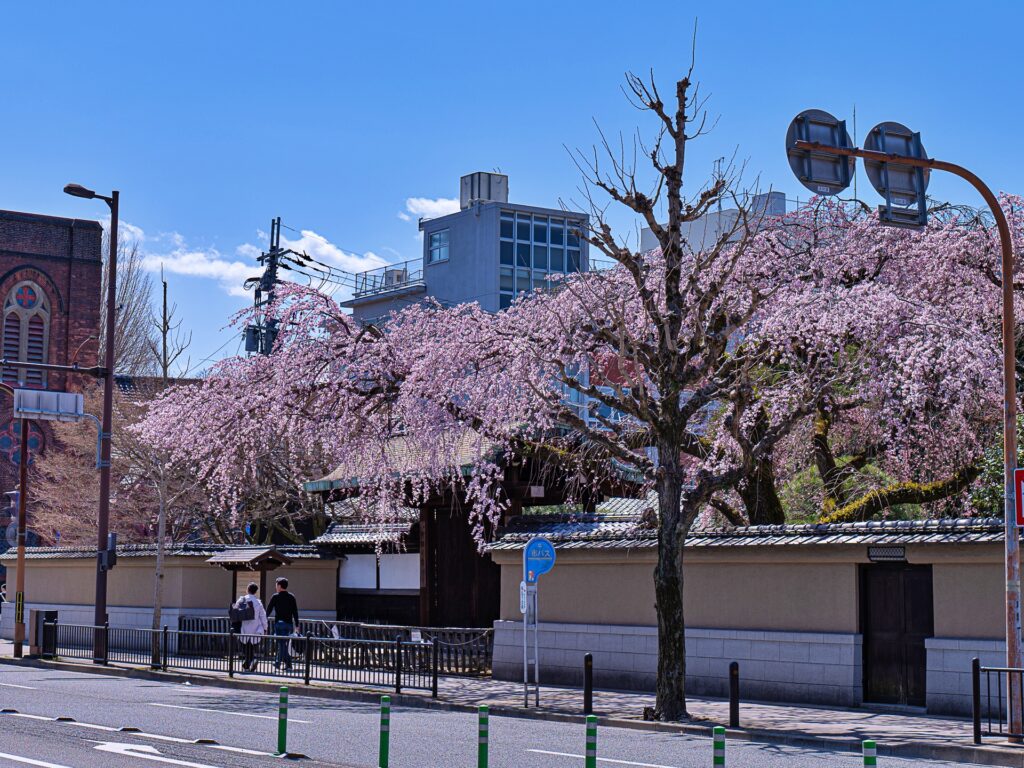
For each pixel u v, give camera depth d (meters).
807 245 26.47
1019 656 15.67
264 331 31.17
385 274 76.94
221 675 26.42
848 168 16.95
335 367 25.84
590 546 23.59
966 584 18.58
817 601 20.45
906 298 23.08
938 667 18.64
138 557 34.41
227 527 42.97
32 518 53.84
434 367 24.00
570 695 21.98
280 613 27.69
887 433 22.62
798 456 25.50
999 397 21.98
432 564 30.91
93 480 43.88
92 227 62.44
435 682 21.78
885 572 19.89
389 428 26.03
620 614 23.44
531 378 22.64
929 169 17.34
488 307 70.38
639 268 20.69
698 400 19.55
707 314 24.08
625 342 20.52
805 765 14.10
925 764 14.49
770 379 24.30
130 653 29.97
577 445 25.44
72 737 15.45
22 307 60.59
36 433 59.06
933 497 23.52
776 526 21.09
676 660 18.61
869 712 19.12
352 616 33.81
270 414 25.98
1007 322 16.11
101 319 63.38
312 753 14.47
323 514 39.38
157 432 27.95
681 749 15.51
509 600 25.56
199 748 14.56
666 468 19.23
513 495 29.41
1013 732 15.27
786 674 20.59
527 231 72.06
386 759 11.20
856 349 23.58
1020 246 23.75
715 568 21.92
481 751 10.29
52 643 31.73
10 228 60.59
